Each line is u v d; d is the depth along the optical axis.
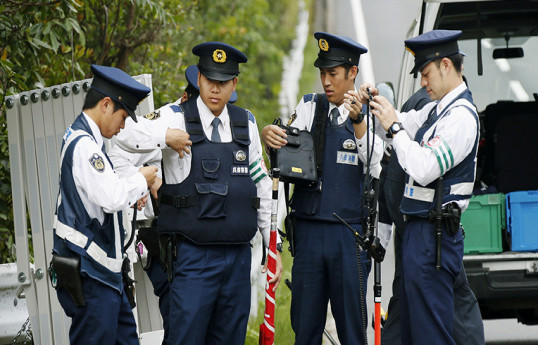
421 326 15.27
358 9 57.50
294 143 16.41
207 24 36.03
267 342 15.65
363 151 16.27
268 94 43.84
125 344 14.17
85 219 13.48
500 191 20.56
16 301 16.81
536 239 19.69
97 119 13.72
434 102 16.14
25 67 19.30
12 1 18.67
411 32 21.23
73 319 13.72
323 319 16.88
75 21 18.83
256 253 23.25
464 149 14.88
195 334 14.59
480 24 21.77
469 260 19.23
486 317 20.42
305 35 53.94
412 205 15.29
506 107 20.94
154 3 21.62
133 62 26.14
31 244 19.09
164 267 14.96
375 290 15.12
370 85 15.55
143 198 14.70
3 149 18.11
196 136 14.75
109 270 13.69
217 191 14.65
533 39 22.22
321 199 16.41
